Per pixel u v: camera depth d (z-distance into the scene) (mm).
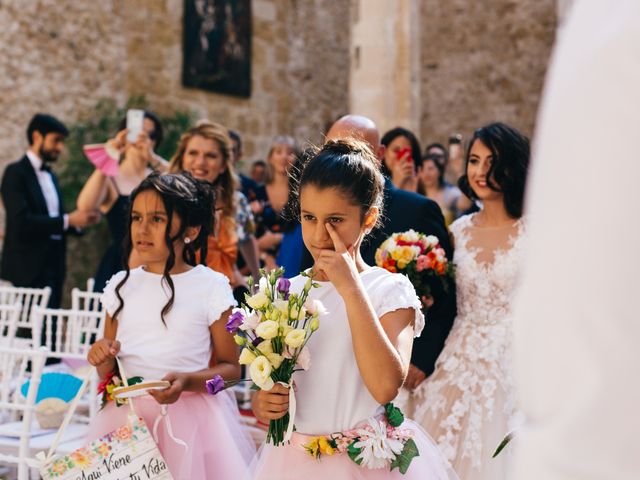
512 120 12695
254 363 2084
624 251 620
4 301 4875
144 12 10445
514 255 3270
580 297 634
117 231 5285
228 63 11398
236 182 4594
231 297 3025
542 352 663
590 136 641
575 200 643
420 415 3352
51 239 6906
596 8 695
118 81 10164
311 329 2107
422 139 13289
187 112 10406
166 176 3066
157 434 2863
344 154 2145
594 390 630
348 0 13133
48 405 3783
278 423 2160
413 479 2242
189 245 3133
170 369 2900
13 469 4406
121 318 2990
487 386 3205
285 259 4582
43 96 9281
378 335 1992
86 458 2578
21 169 6836
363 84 7371
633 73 633
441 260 3287
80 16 9695
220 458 2895
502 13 12734
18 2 9016
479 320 3332
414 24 7449
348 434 2150
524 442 692
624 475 629
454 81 13125
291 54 12430
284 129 12328
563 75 690
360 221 2143
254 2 11836
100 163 5289
